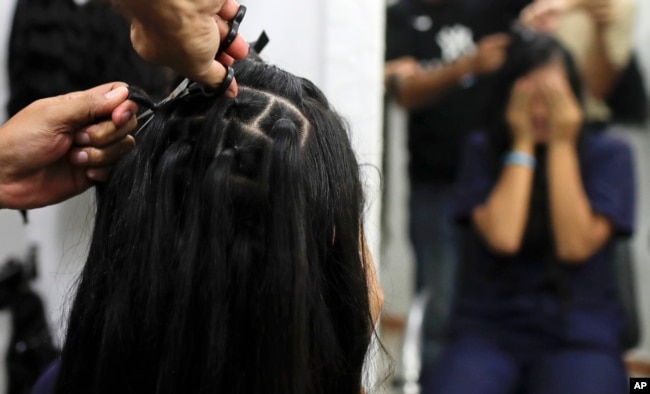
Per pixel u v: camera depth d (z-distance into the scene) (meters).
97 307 0.52
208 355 0.48
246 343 0.49
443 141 1.46
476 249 1.42
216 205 0.48
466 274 1.43
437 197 1.46
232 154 0.49
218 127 0.50
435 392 1.36
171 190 0.50
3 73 1.10
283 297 0.48
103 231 0.53
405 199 1.46
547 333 1.36
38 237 1.12
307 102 0.54
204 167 0.49
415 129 1.46
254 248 0.48
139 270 0.50
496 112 1.43
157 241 0.49
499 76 1.44
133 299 0.50
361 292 0.54
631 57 1.46
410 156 1.46
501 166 1.41
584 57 1.46
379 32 1.08
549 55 1.41
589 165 1.39
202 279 0.48
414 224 1.46
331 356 0.51
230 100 0.51
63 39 1.06
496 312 1.39
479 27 1.46
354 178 0.54
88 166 0.53
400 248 1.45
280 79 0.55
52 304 1.13
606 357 1.32
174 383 0.49
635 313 1.40
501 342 1.37
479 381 1.33
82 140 0.52
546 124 1.40
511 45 1.44
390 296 1.39
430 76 1.46
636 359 1.42
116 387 0.51
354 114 1.08
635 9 1.45
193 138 0.50
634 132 1.48
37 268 1.12
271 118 0.51
